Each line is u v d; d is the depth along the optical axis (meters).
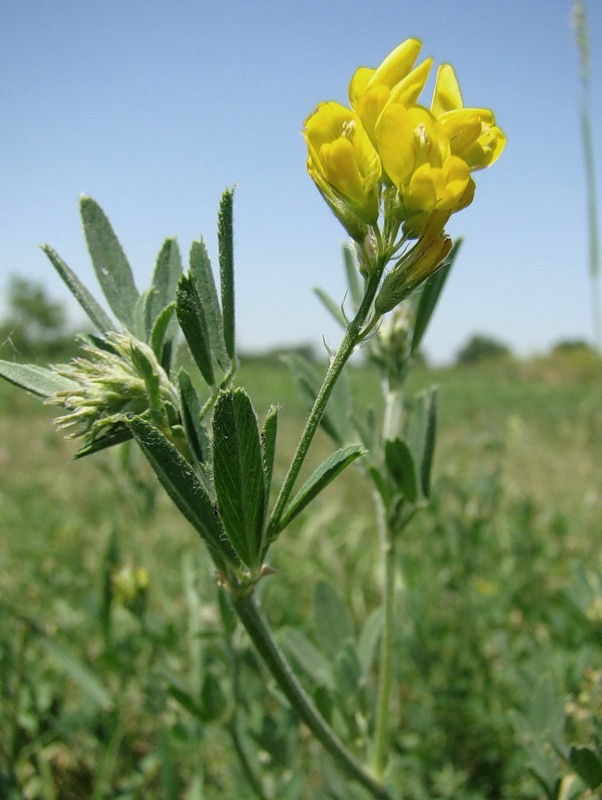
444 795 0.11
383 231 0.05
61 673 0.14
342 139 0.05
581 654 0.11
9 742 0.11
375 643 0.09
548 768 0.08
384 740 0.08
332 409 0.09
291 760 0.10
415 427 0.08
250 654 0.10
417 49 0.05
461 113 0.05
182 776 0.12
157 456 0.05
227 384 0.06
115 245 0.07
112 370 0.06
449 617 0.15
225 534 0.06
